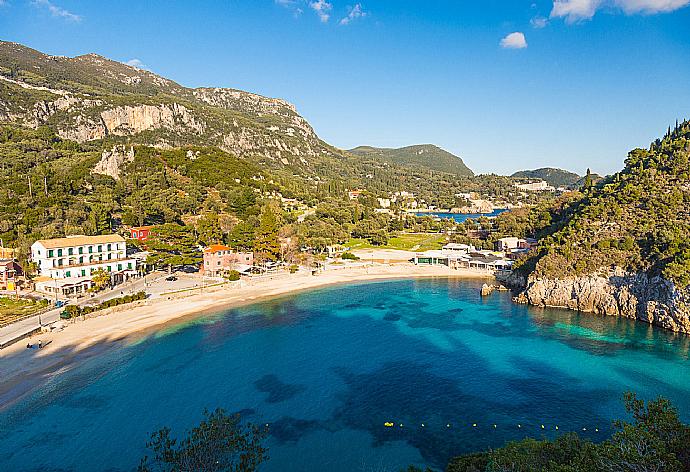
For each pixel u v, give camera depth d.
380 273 141.00
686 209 100.38
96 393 55.56
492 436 47.03
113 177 183.12
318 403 54.34
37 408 51.47
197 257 127.06
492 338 78.19
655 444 20.77
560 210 183.12
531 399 55.19
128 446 44.59
